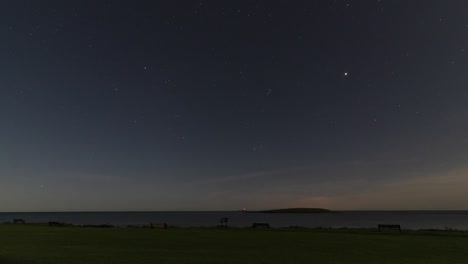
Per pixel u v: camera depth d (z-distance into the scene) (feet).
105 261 42.60
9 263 41.42
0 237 72.84
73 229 96.78
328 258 45.24
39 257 45.65
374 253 49.52
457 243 60.80
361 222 279.28
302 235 75.92
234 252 50.16
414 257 46.14
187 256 46.37
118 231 88.28
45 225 117.70
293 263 41.73
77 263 41.19
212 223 251.80
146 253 49.01
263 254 48.32
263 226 106.83
